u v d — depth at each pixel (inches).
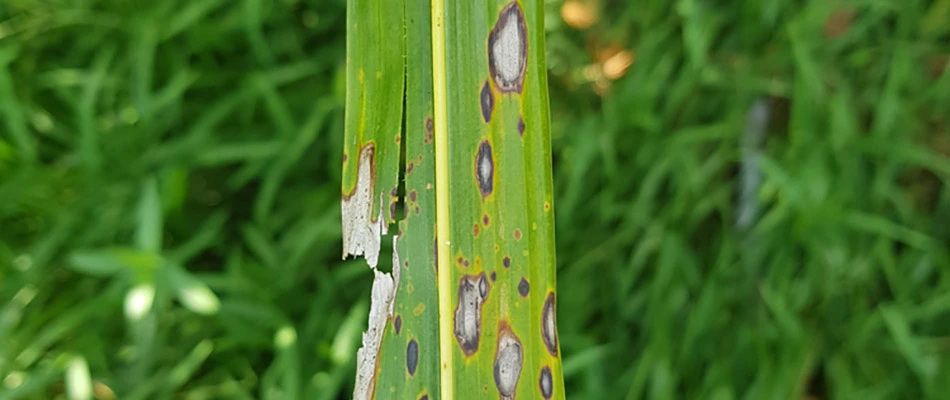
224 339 24.6
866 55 25.4
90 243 24.4
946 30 25.4
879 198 25.7
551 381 12.4
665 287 26.0
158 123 25.6
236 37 26.7
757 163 24.2
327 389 22.1
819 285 25.8
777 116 27.2
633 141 26.7
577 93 28.0
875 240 26.0
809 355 25.0
